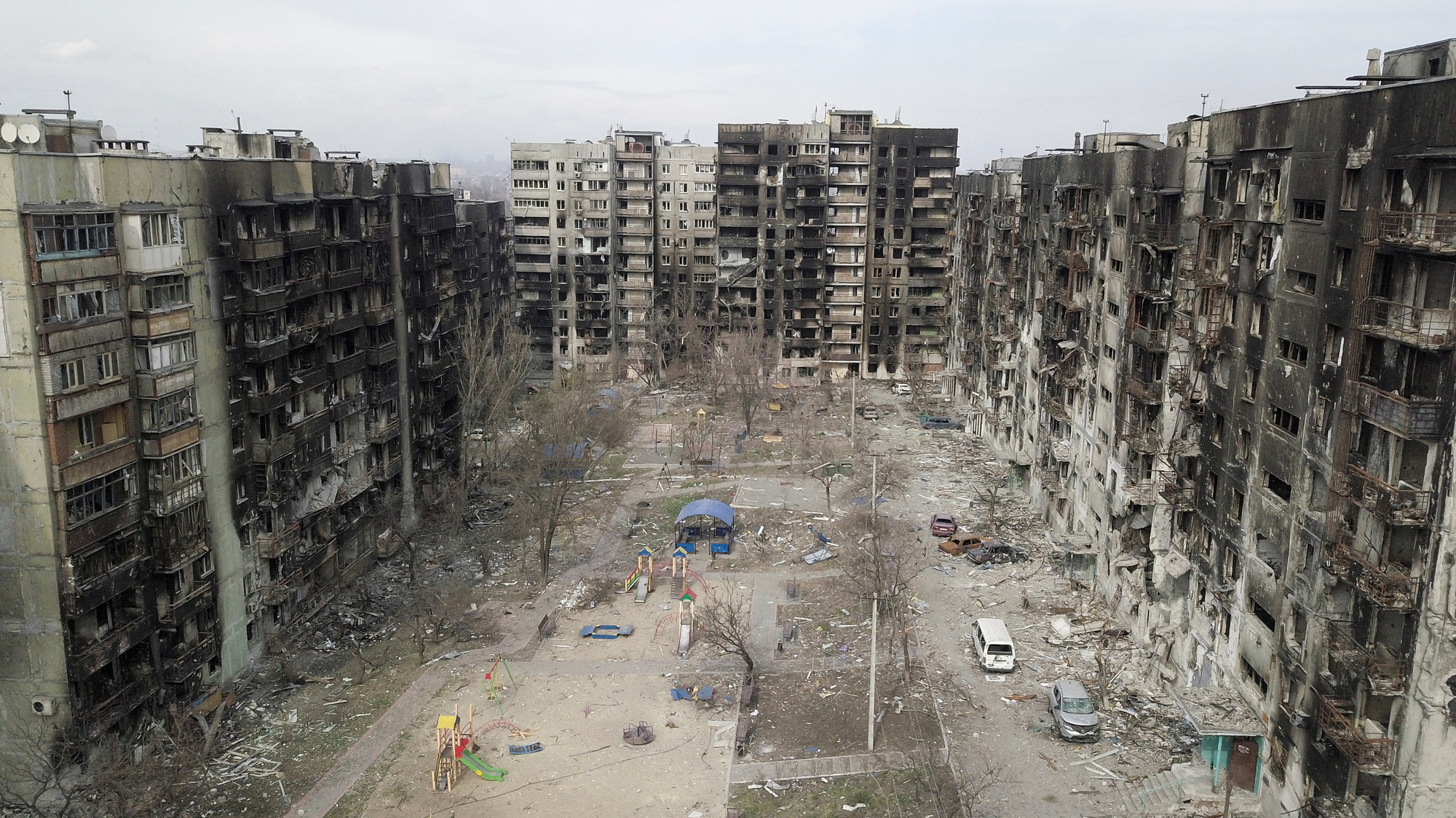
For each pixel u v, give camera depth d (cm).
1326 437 4019
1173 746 5109
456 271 9931
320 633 6712
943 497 9500
